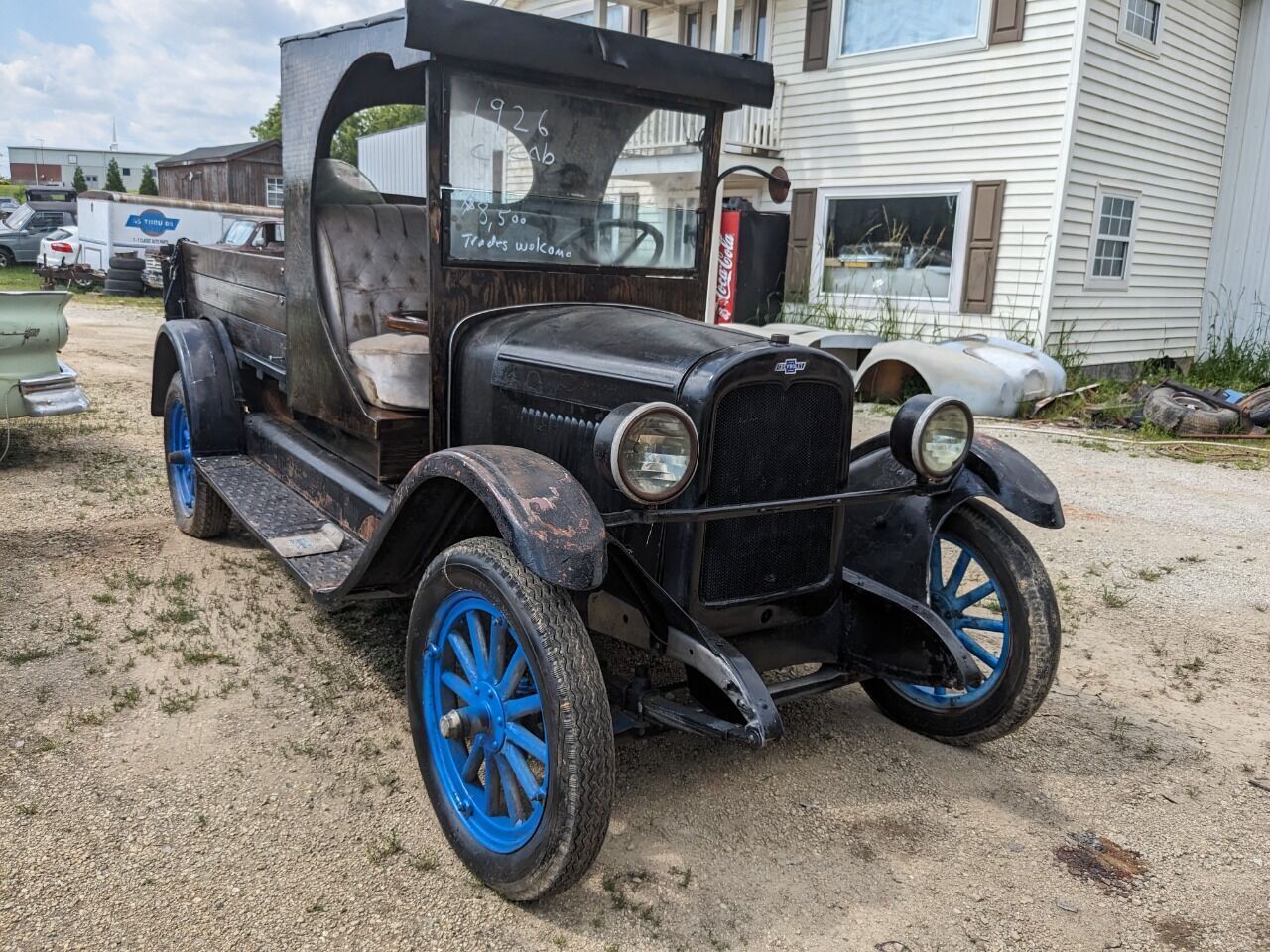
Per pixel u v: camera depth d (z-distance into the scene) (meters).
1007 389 9.34
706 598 2.72
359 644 3.90
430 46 2.92
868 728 3.46
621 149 3.50
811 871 2.63
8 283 21.22
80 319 15.62
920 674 2.98
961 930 2.42
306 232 3.80
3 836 2.61
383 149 4.84
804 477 2.80
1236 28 12.77
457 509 2.76
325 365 3.76
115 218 20.42
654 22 14.91
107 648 3.74
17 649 3.68
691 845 2.72
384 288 3.88
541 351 2.97
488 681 2.52
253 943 2.28
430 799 2.71
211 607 4.19
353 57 3.38
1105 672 3.96
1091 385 10.41
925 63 11.46
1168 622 4.50
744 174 13.01
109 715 3.26
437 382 3.28
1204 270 13.62
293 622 4.08
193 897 2.42
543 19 3.09
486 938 2.33
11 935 2.26
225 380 4.82
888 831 2.83
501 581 2.35
